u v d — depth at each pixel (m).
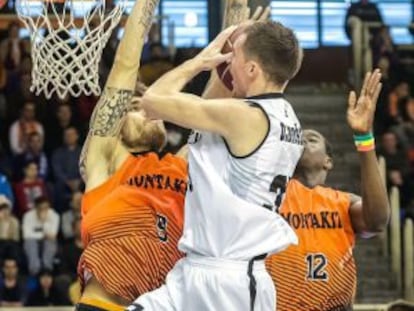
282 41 4.79
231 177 4.78
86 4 5.56
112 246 5.41
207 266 4.79
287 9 19.89
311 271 5.86
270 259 5.81
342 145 17.06
